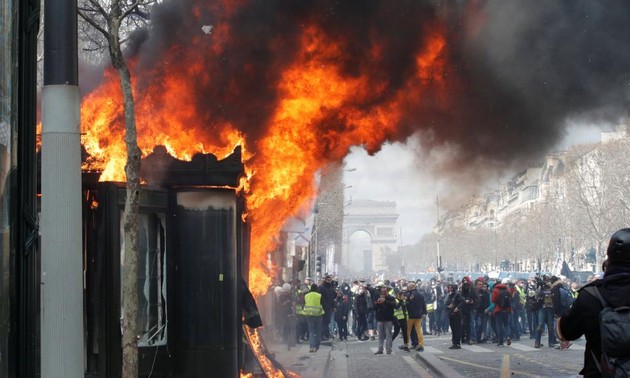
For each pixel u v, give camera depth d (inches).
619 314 191.2
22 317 292.7
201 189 489.4
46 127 271.6
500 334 1059.3
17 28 293.9
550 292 1008.9
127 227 346.3
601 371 195.3
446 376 665.0
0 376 279.3
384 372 769.6
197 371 484.1
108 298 444.5
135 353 347.6
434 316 1446.9
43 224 273.3
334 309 1244.5
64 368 269.6
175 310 487.5
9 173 287.7
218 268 489.7
